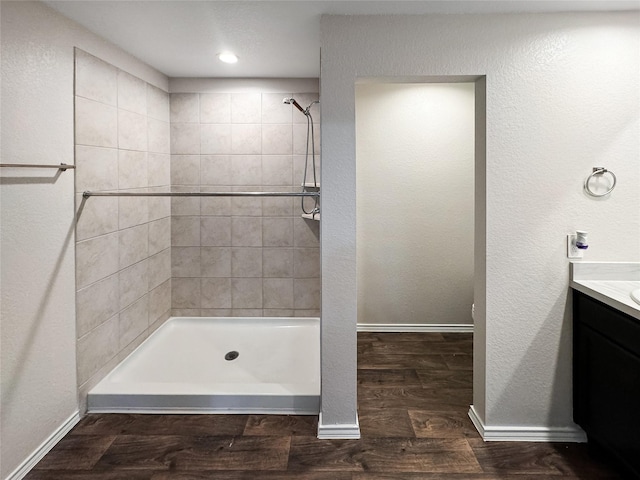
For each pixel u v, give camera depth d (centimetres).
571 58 205
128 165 288
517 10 201
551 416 218
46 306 209
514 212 211
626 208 209
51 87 210
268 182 355
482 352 222
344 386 220
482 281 219
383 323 384
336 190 212
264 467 197
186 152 353
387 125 370
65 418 224
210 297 366
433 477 191
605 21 203
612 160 208
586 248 209
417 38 206
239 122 351
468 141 371
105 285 264
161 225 344
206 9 208
